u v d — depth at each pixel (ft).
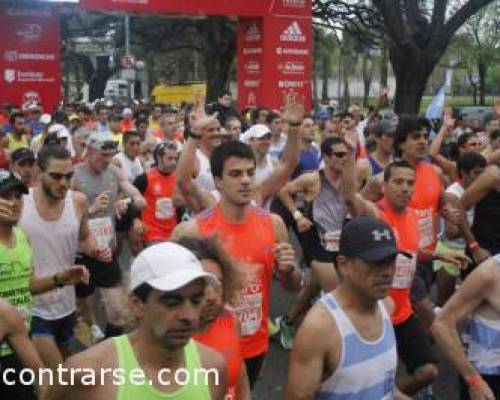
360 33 107.14
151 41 132.98
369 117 49.90
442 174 24.03
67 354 17.57
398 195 16.37
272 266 13.08
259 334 13.08
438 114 44.06
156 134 46.80
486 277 11.80
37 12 59.41
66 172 16.24
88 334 21.75
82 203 17.60
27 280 14.65
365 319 10.01
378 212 16.61
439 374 19.83
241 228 12.87
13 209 14.12
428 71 72.02
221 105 46.65
